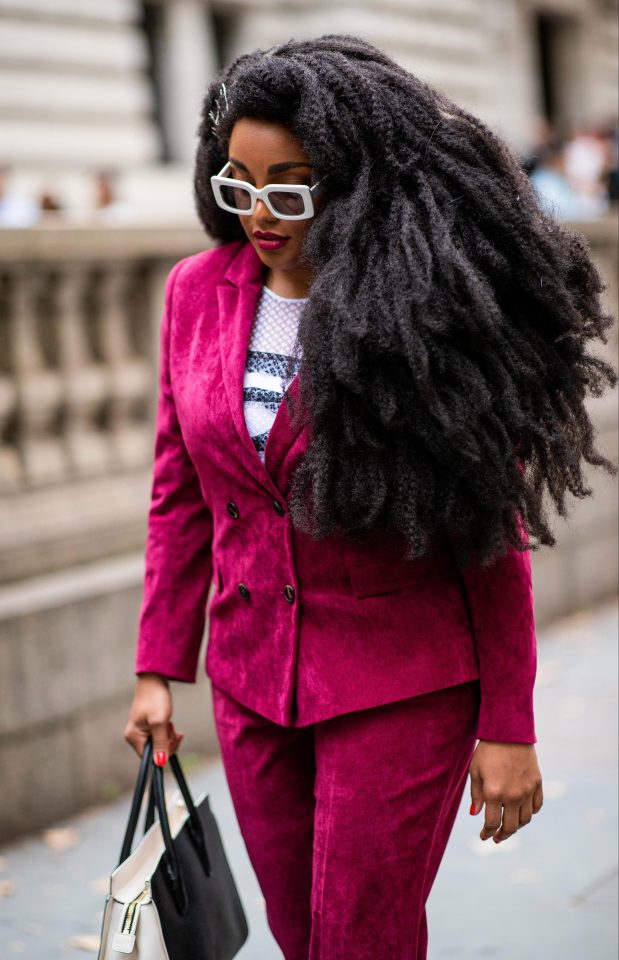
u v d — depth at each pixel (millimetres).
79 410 4434
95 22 11633
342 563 1873
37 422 4293
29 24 11094
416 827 1867
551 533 1801
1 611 3699
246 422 1883
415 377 1659
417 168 1763
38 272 4211
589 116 19328
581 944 2932
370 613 1869
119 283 4527
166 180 12047
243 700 2010
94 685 3922
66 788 3846
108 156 11680
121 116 11820
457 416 1679
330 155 1753
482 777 1867
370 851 1852
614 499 6488
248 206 1859
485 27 16406
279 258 1867
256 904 3246
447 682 1862
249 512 1941
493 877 3346
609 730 4469
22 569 4059
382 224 1746
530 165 2016
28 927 3137
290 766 2035
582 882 3277
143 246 4484
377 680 1857
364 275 1718
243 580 1981
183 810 2154
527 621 1877
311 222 1824
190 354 1999
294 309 1928
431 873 1982
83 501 4367
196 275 2068
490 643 1870
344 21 14102
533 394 1773
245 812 2082
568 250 1855
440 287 1699
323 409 1711
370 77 1790
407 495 1721
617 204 11758
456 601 1893
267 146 1790
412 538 1732
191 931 1957
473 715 1924
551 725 4562
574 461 1813
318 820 1899
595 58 19516
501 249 1770
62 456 4406
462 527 1744
